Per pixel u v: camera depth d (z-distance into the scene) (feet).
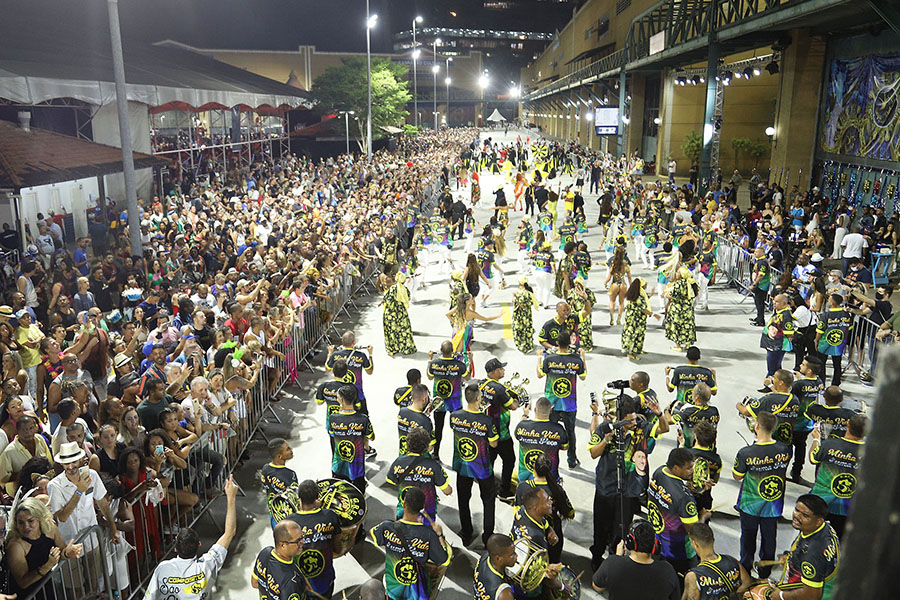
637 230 74.23
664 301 53.36
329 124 174.81
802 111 89.97
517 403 27.22
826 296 41.63
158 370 29.60
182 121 136.46
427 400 25.73
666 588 16.55
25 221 61.41
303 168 140.67
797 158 91.56
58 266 47.39
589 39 270.05
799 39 87.92
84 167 64.64
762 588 17.66
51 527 18.85
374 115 166.81
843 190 83.51
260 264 53.67
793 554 17.65
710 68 92.32
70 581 20.74
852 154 81.56
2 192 56.13
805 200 79.25
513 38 568.00
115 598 21.74
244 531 26.71
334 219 80.02
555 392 30.19
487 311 56.75
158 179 98.84
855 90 80.69
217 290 44.75
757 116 140.05
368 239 69.31
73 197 77.71
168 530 25.79
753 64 107.24
